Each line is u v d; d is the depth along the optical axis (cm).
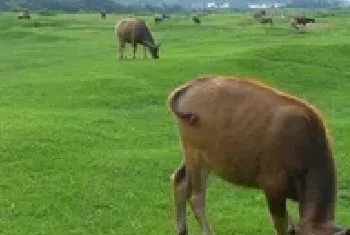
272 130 983
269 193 1002
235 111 1023
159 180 1568
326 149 975
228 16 11225
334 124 2177
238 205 1405
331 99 2880
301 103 999
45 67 3916
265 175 997
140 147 1895
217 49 4531
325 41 4800
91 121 2220
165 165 1680
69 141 1875
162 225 1280
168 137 2038
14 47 5391
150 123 2266
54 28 7469
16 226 1262
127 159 1723
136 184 1532
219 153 1040
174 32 6881
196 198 1101
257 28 7294
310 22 7644
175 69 3369
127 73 3291
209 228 1112
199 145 1067
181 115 1077
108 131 2077
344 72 3575
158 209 1373
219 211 1361
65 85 2970
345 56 3919
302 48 3950
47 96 2753
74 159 1708
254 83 1051
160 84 3061
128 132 2084
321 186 959
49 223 1283
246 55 3712
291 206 1328
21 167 1622
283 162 976
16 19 8550
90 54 4688
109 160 1709
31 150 1756
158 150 1850
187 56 3950
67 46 5409
